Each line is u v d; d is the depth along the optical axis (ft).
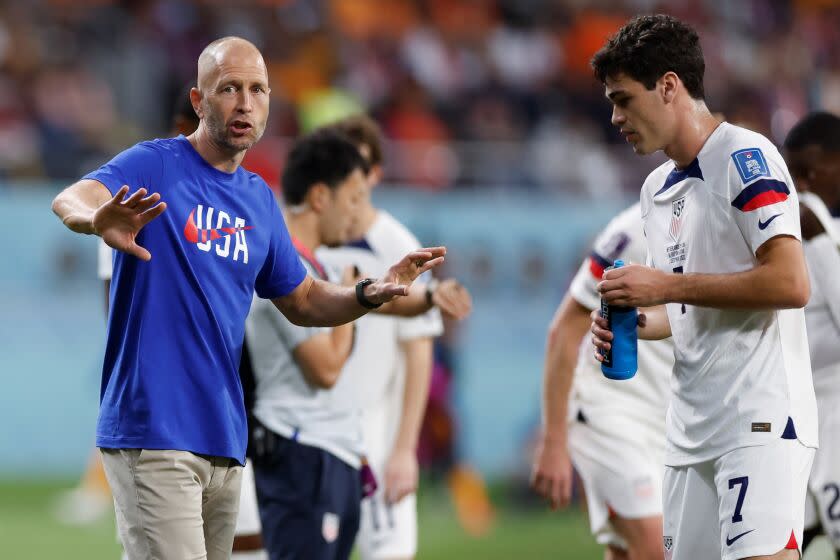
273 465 57.57
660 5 209.56
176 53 177.17
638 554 61.36
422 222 150.41
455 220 151.43
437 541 112.37
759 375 46.09
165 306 45.19
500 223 152.25
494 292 150.82
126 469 44.86
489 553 106.11
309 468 57.31
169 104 173.37
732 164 45.83
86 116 165.37
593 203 155.63
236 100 45.83
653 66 46.19
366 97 181.37
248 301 47.75
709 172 46.60
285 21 189.26
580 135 177.99
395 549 67.51
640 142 47.47
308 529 57.21
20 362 142.00
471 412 147.84
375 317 68.44
